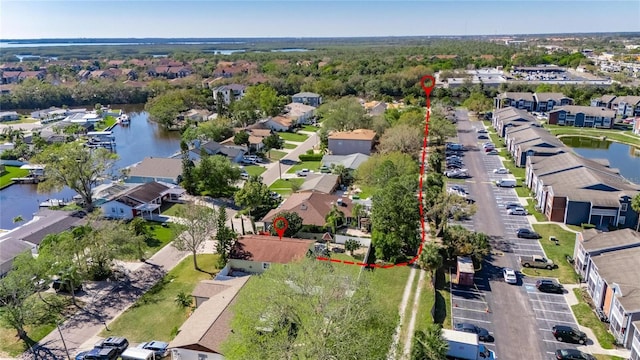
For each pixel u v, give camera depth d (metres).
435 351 37.84
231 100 173.38
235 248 59.19
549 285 52.72
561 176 78.38
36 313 47.97
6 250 59.72
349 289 36.50
